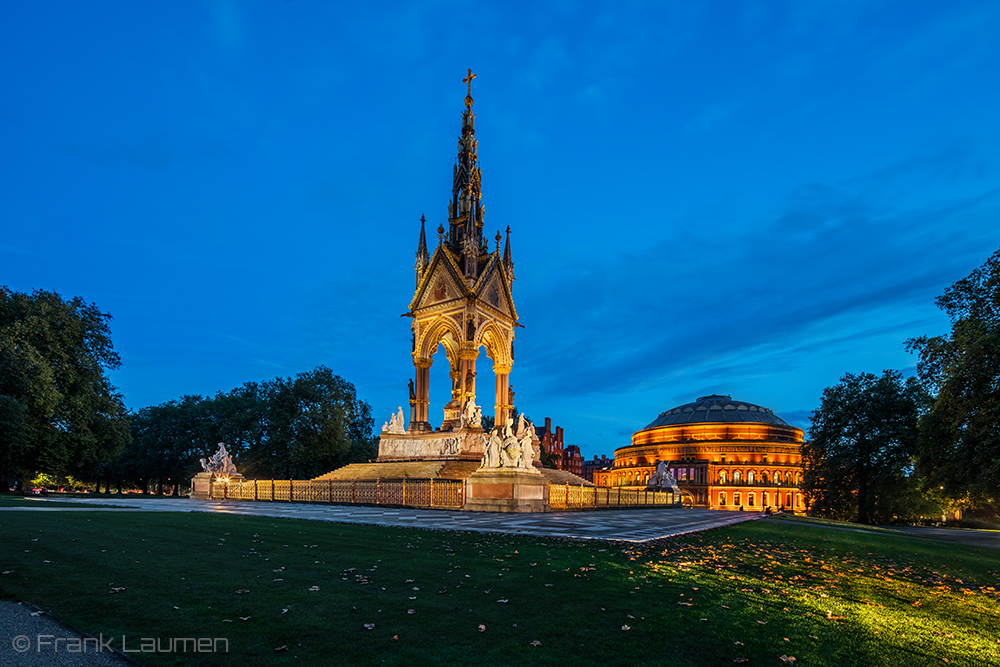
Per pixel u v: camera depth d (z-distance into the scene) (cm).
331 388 7900
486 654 657
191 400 9481
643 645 702
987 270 3522
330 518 2442
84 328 5625
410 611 826
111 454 5775
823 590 1097
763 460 14150
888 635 789
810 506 7494
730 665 643
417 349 5309
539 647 686
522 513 2856
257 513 2736
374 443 9019
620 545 1633
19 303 5088
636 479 15712
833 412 6694
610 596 951
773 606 927
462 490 3039
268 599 884
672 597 960
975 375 3259
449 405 5119
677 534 2027
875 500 6631
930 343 3834
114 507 3102
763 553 1672
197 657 635
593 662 640
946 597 1109
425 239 5600
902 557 1834
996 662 695
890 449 6106
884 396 6219
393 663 623
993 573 1608
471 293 4962
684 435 15488
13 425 4491
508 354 5522
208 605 844
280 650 656
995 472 3075
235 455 8006
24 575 1026
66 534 1608
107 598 873
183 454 9075
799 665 650
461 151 5741
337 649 663
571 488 3447
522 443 3039
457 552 1409
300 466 7388
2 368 4584
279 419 7500
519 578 1085
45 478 9962
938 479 3706
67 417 5191
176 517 2341
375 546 1490
